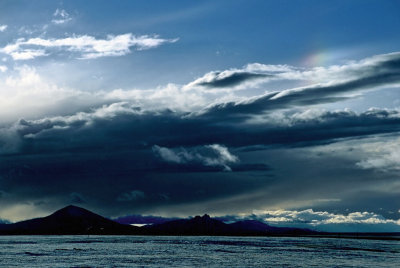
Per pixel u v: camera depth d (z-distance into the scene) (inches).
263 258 6387.8
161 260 6023.6
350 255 6939.0
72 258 6284.5
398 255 6948.8
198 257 6560.0
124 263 5561.0
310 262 5748.0
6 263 5511.8
